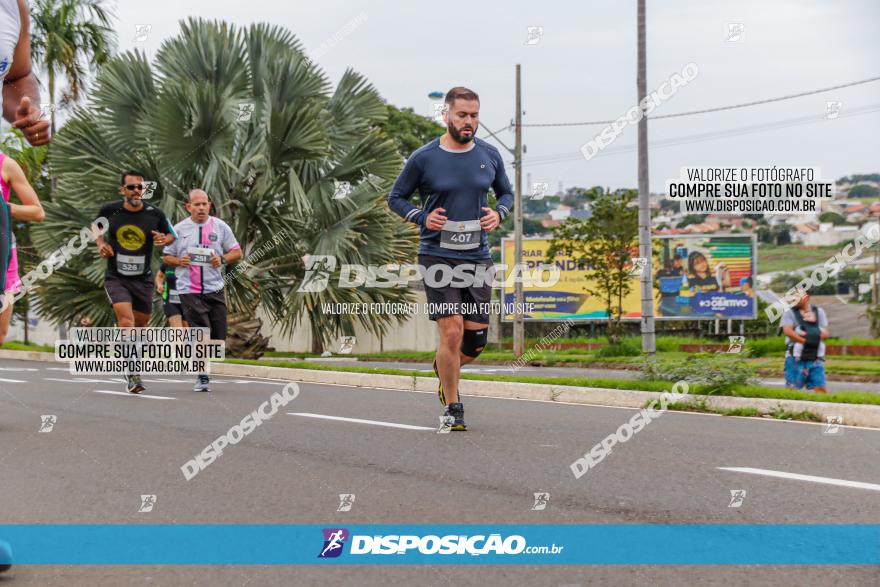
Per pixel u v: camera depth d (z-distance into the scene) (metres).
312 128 15.93
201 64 17.05
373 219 16.23
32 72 3.54
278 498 4.20
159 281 10.80
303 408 7.98
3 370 14.00
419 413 7.56
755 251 34.91
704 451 5.38
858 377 15.62
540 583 2.93
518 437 5.99
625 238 29.34
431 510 3.91
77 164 16.50
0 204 3.09
